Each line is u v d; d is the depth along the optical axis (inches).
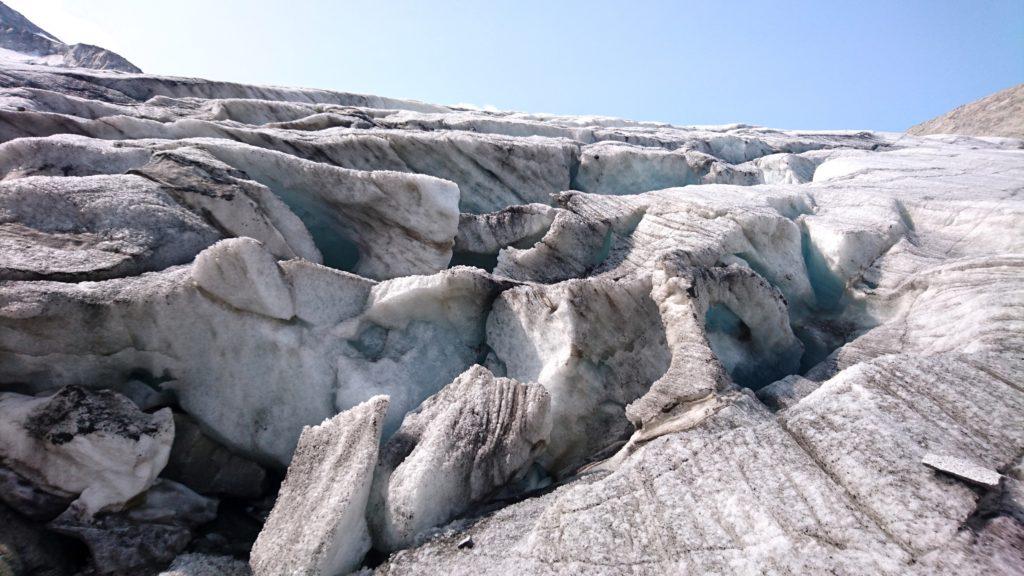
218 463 241.3
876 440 146.8
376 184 345.1
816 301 393.4
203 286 231.9
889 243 394.0
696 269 299.0
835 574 115.7
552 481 247.8
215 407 238.5
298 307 258.1
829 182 573.3
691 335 258.1
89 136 437.4
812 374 287.6
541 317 275.6
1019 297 247.8
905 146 1028.5
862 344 299.4
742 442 165.3
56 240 235.6
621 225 422.0
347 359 263.6
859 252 379.6
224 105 606.2
